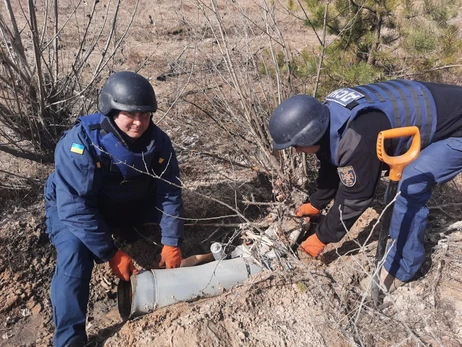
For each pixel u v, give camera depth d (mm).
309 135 2260
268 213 3480
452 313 2467
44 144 3613
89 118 2479
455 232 2947
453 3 4219
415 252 2467
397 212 2412
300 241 3092
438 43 4238
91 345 2574
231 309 2482
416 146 2062
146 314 2619
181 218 2775
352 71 3930
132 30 6844
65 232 2574
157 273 2689
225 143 3859
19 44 3236
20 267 3068
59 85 3650
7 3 3121
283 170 3328
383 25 4445
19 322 2895
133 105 2305
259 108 3381
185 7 7844
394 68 4414
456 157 2324
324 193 2871
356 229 3166
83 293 2537
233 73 3258
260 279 2641
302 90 3996
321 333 2369
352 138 2211
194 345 2307
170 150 2684
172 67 4680
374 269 2467
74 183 2455
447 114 2301
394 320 2428
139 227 3285
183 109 4422
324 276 2676
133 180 2611
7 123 3441
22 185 3396
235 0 4035
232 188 3389
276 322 2434
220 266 2770
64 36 5961
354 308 2510
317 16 4289
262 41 4762
